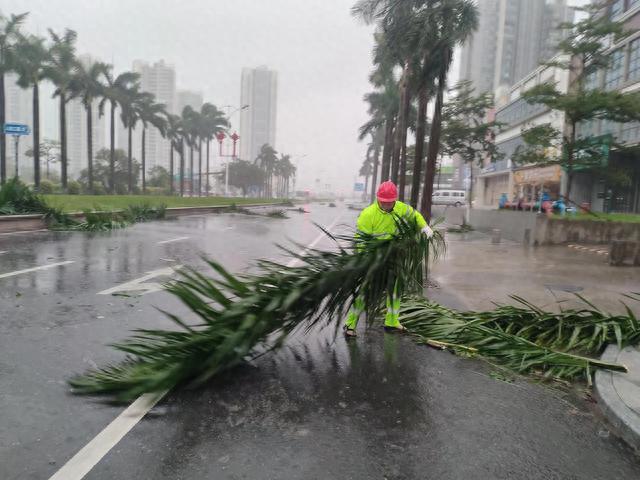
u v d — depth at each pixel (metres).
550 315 5.41
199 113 85.12
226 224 21.97
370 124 47.19
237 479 2.61
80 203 25.89
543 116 41.16
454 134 28.11
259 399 3.58
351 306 5.15
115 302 6.29
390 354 4.74
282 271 4.50
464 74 118.12
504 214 20.38
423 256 5.22
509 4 109.56
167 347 3.68
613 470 2.86
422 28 18.16
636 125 29.14
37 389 3.56
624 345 4.91
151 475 2.60
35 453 2.75
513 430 3.31
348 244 5.16
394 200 5.17
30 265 8.73
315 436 3.09
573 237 16.64
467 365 4.55
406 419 3.40
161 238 14.36
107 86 57.59
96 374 3.72
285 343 4.89
